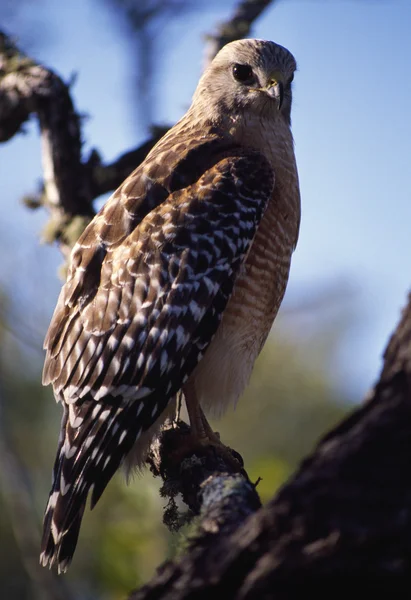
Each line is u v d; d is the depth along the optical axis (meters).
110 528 12.63
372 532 4.39
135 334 7.86
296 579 4.45
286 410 20.58
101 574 12.84
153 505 12.78
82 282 8.12
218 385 8.66
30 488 15.55
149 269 8.02
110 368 7.81
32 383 19.34
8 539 19.52
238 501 6.23
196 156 8.77
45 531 7.50
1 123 11.09
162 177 8.52
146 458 8.23
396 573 4.34
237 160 8.81
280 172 9.27
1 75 10.96
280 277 9.01
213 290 8.15
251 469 13.46
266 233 8.74
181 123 9.84
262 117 9.47
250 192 8.60
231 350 8.63
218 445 8.28
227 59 9.66
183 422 8.60
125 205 8.34
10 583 19.42
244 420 20.00
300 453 20.28
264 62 9.50
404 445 4.54
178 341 7.93
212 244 8.23
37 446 19.22
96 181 10.85
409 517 4.39
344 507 4.47
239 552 4.62
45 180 10.90
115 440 7.65
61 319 8.18
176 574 4.82
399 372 4.68
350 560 4.39
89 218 10.63
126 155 11.04
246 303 8.64
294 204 9.23
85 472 7.55
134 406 7.75
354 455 4.57
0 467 16.52
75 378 7.88
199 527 5.90
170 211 8.29
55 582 14.93
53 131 10.72
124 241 8.16
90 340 7.92
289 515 4.53
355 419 4.75
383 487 4.48
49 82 10.70
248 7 12.07
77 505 7.46
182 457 7.88
